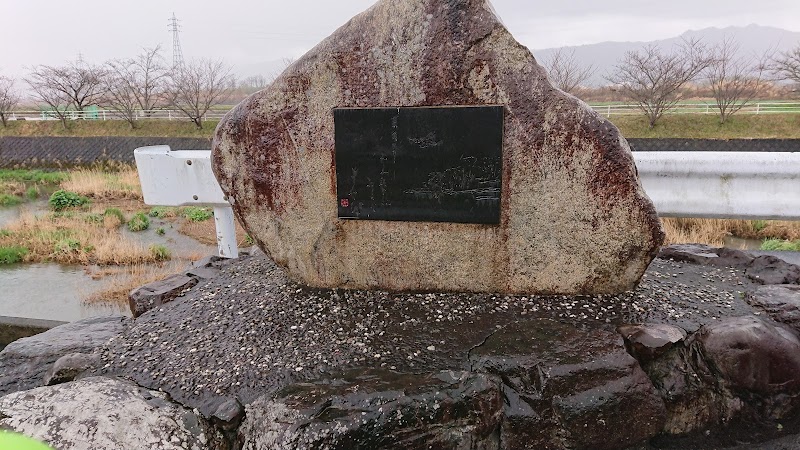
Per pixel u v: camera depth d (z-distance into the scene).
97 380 2.56
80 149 22.69
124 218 13.04
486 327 2.89
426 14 2.87
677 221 8.23
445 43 2.87
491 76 2.87
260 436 2.21
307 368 2.64
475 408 2.29
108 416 2.26
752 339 2.45
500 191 3.01
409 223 3.20
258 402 2.35
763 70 23.31
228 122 3.23
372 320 3.05
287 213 3.33
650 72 23.48
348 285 3.42
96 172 20.17
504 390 2.44
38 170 21.97
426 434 2.22
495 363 2.52
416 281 3.30
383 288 3.37
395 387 2.33
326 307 3.22
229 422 2.34
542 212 3.01
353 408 2.22
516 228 3.07
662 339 2.59
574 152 2.87
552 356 2.52
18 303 7.71
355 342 2.84
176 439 2.23
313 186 3.24
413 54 2.92
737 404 2.49
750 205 4.03
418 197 3.12
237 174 3.31
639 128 19.48
